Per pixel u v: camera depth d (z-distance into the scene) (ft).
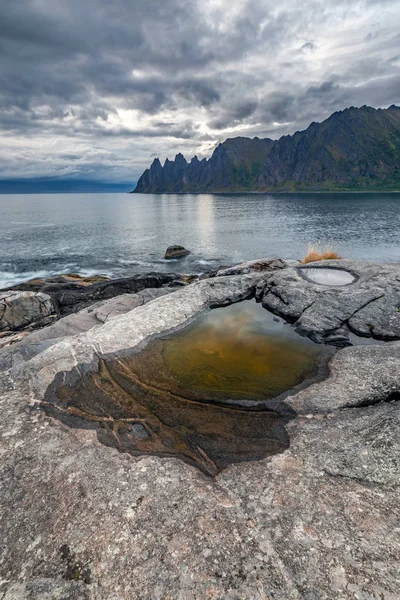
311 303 29.32
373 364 20.04
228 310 31.86
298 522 11.02
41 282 85.51
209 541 10.59
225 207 471.21
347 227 203.21
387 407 16.75
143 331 26.23
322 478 12.71
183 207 504.84
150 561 10.13
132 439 15.55
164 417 17.07
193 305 31.35
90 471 13.64
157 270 121.29
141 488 12.72
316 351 23.53
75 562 10.31
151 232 218.79
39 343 26.27
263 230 208.85
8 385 19.97
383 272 33.88
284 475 13.03
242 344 24.97
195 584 9.45
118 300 44.93
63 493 12.70
